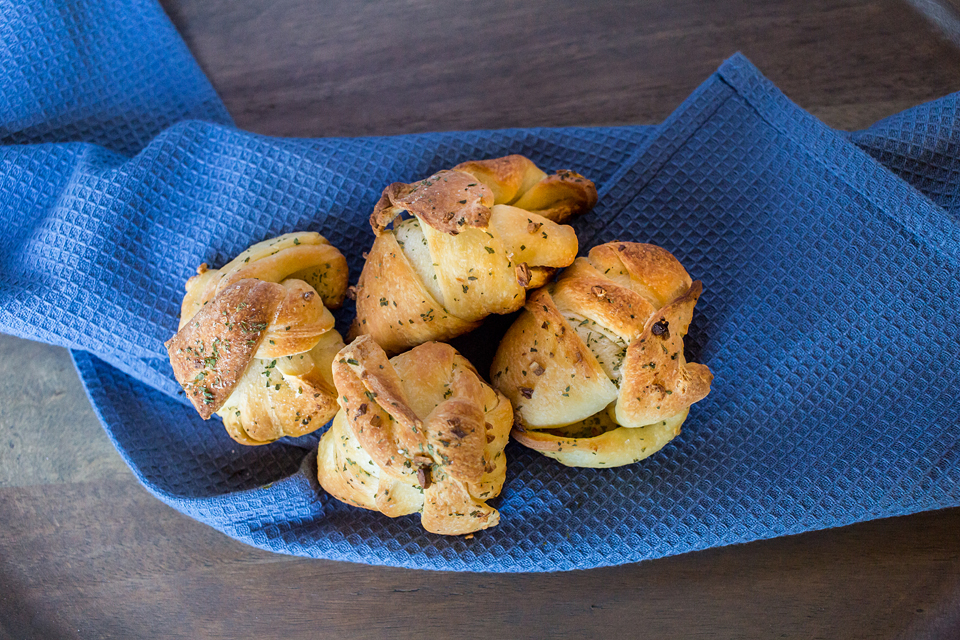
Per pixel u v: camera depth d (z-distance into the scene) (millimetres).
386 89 493
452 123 489
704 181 437
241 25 498
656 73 486
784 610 441
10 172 449
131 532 462
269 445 444
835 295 424
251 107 494
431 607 450
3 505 466
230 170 444
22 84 465
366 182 443
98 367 450
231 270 410
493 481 392
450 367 389
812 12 482
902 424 416
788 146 435
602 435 403
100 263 435
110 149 474
